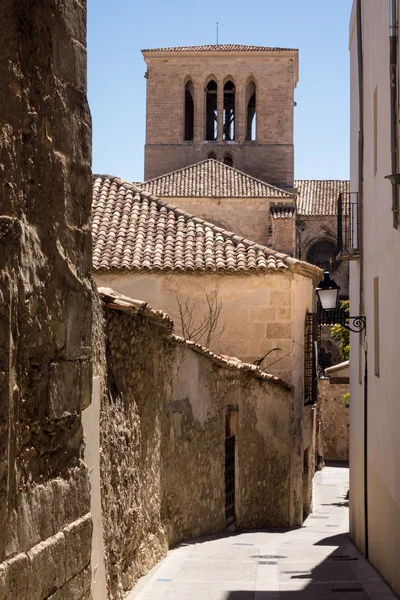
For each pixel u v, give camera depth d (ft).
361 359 61.87
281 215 198.59
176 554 42.52
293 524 77.56
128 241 77.36
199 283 75.46
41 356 16.69
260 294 75.82
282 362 75.72
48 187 16.96
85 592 19.11
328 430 167.02
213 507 54.19
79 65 18.79
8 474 14.88
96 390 28.73
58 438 17.84
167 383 42.93
